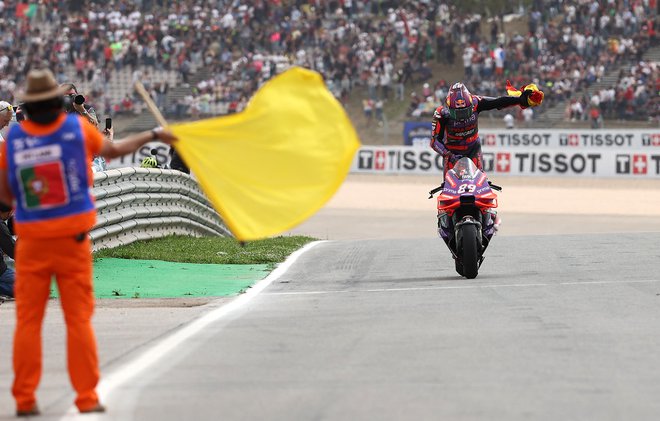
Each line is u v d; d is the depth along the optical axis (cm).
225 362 2498
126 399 2114
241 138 2191
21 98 2030
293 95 2227
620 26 18812
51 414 2020
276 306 3634
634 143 15888
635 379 2203
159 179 6488
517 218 11075
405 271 4853
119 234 5744
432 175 16538
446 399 2031
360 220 10975
